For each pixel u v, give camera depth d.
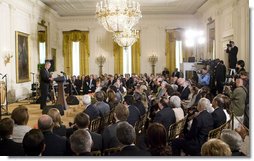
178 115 5.51
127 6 10.12
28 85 13.50
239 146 3.02
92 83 15.30
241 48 10.82
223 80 10.44
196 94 7.93
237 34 11.30
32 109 9.67
